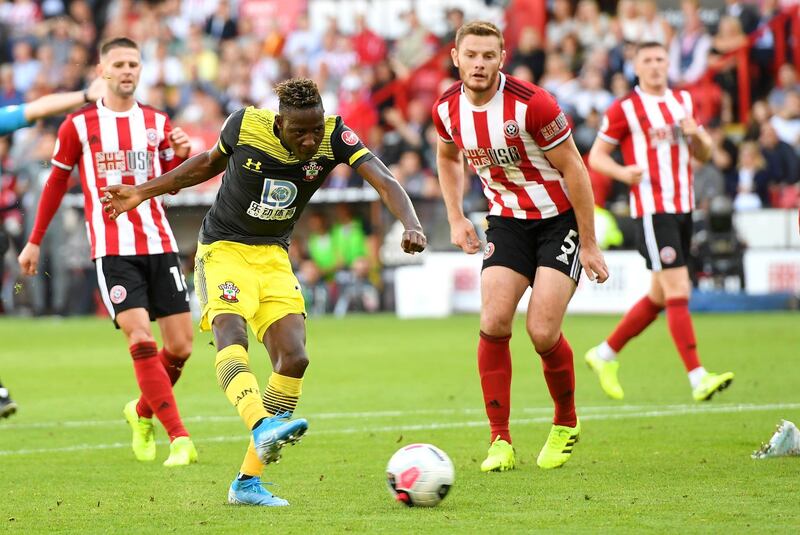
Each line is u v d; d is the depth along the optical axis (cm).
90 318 7488
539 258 2253
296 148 1819
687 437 2559
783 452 2266
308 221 7681
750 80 7856
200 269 1981
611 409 3091
